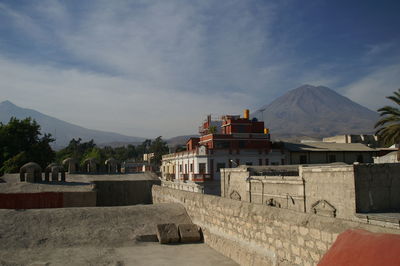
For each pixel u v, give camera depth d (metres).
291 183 25.92
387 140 41.31
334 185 21.83
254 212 14.20
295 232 11.63
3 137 57.00
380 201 20.72
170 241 18.56
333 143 69.38
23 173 34.81
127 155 195.00
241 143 62.09
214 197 18.41
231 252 15.88
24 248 16.58
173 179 72.56
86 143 171.50
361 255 6.72
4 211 19.89
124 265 14.77
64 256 15.73
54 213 20.27
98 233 18.66
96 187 37.09
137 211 21.73
